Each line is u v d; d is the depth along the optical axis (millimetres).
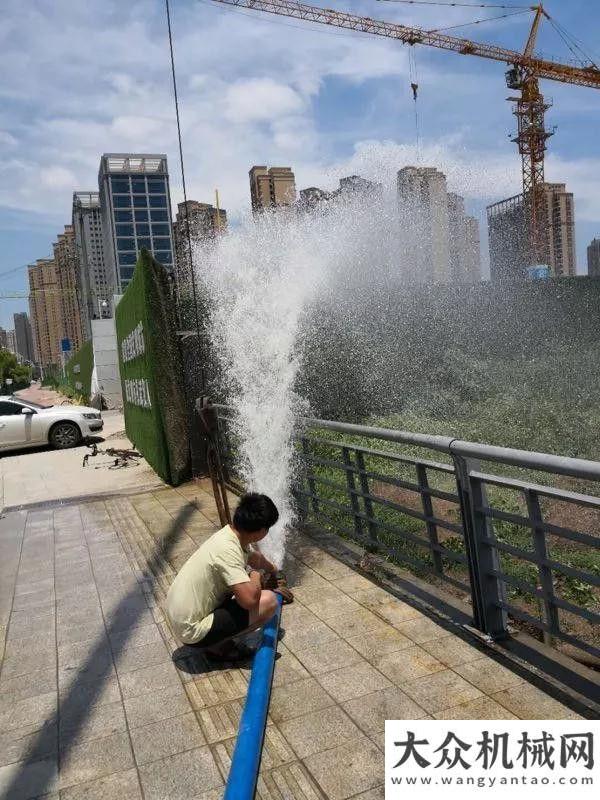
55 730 2949
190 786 2502
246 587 3195
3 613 4422
